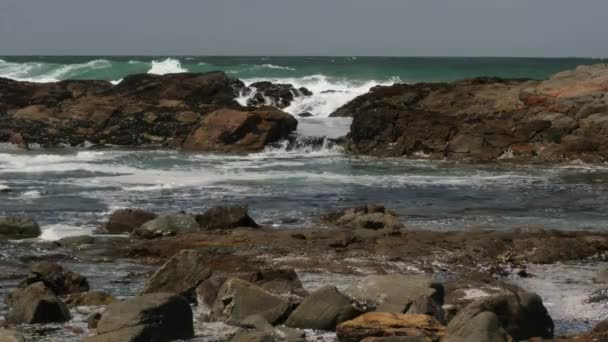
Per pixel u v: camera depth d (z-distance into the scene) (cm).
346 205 2228
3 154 3450
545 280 1420
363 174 2916
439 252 1583
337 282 1366
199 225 1816
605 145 3344
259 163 3266
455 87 4381
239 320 1122
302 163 3281
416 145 3556
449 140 3538
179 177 2739
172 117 4141
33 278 1298
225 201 2272
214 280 1232
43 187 2492
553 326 1095
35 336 1061
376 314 1054
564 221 2003
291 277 1295
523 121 3562
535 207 2223
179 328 1055
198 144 3809
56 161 3198
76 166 3041
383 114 3697
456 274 1451
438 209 2173
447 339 968
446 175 2905
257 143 3775
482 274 1452
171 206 2175
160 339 1031
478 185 2652
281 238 1684
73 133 3956
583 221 2005
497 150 3412
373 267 1471
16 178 2697
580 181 2759
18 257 1556
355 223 1873
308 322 1097
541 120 3500
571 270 1504
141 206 2169
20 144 3709
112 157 3391
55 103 4412
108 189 2458
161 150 3756
